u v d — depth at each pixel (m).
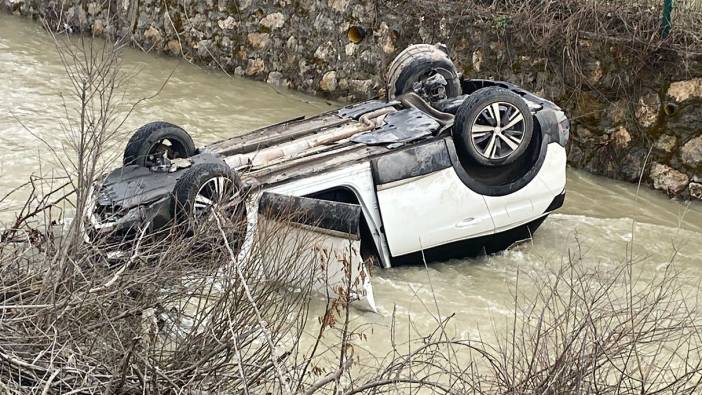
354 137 7.54
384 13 11.92
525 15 10.53
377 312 6.74
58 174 9.14
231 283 5.49
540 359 4.63
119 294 4.91
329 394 5.43
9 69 13.09
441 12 11.33
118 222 6.18
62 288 4.86
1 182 8.84
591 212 9.14
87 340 4.71
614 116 9.93
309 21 12.68
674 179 9.59
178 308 5.61
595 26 10.00
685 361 5.16
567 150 10.28
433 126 7.52
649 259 7.88
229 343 4.83
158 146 7.38
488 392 4.79
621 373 4.63
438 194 7.36
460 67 11.16
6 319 4.60
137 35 14.33
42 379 4.28
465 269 7.61
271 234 6.34
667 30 9.62
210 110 11.91
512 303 6.98
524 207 7.71
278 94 12.80
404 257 7.46
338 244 6.59
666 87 9.57
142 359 4.45
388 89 8.45
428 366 5.32
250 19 13.27
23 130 10.49
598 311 5.34
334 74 12.50
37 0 15.95
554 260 7.80
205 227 5.79
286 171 7.06
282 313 5.82
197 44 13.80
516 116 7.41
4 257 5.30
